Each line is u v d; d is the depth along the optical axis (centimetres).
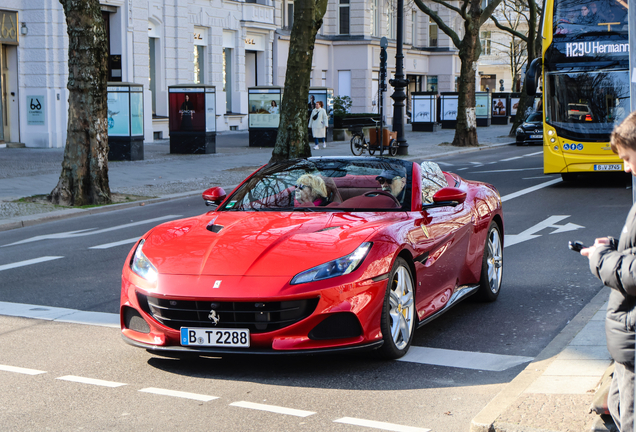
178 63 3634
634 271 275
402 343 532
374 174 636
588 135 1592
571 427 364
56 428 411
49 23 2748
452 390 467
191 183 1838
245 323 481
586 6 1580
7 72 2783
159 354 524
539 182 1748
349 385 477
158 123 3484
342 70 5122
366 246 503
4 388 480
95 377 500
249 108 3031
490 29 7406
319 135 2998
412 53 5766
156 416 427
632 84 341
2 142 2761
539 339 581
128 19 3130
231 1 4053
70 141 1486
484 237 688
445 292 613
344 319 483
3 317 668
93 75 1478
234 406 442
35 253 1005
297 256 495
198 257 511
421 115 4581
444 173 734
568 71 1595
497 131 4550
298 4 1994
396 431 401
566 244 984
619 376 304
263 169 676
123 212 1437
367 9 5056
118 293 759
